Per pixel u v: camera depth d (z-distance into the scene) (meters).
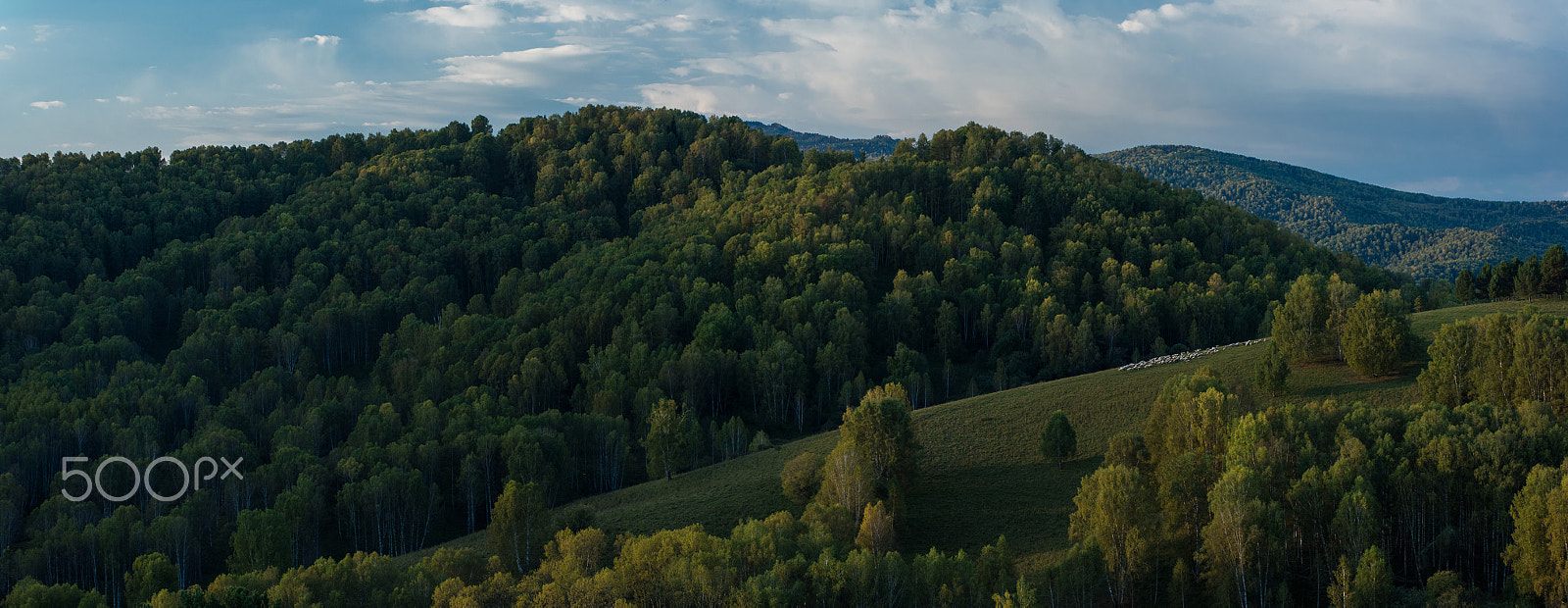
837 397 171.75
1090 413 118.00
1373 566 61.56
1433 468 72.25
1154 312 191.12
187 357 184.88
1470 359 93.25
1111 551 71.69
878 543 81.19
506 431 139.00
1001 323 194.00
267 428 151.62
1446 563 70.00
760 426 164.75
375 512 114.44
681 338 189.88
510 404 161.12
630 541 78.38
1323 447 81.25
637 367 167.62
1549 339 85.12
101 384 170.88
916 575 70.00
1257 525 67.12
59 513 113.88
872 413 99.06
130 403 157.25
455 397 157.88
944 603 67.12
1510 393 87.56
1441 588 62.69
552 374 171.00
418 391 164.62
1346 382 113.62
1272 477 73.56
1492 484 69.00
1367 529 65.75
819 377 174.88
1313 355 123.00
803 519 87.44
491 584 74.69
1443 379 94.31
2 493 115.69
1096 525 73.38
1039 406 123.75
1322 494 70.69
